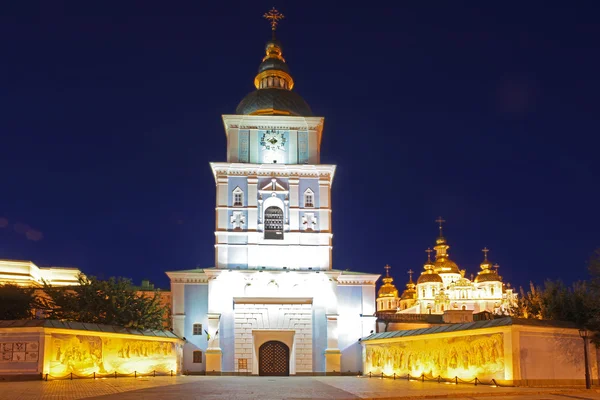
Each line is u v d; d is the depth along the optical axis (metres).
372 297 68.56
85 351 48.81
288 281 65.81
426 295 134.75
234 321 64.38
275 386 41.75
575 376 44.25
